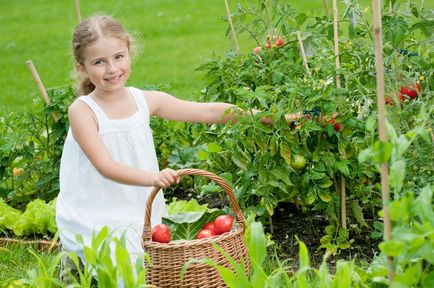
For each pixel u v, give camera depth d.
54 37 11.13
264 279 3.08
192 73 8.48
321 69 4.02
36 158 5.12
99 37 3.64
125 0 13.76
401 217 2.63
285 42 4.58
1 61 9.79
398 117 3.69
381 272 3.14
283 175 3.97
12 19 12.88
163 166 5.30
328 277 2.97
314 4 10.70
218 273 3.40
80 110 3.73
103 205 3.81
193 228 3.70
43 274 3.33
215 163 4.39
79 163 3.82
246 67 4.48
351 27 3.96
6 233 4.54
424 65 4.00
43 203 4.67
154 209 3.92
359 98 3.88
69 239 3.79
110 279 3.15
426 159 3.55
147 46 10.16
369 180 4.28
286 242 4.23
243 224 3.53
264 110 4.13
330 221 4.09
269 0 4.62
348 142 3.92
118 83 3.72
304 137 3.98
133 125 3.80
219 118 4.03
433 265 3.04
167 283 3.38
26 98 7.89
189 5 12.76
